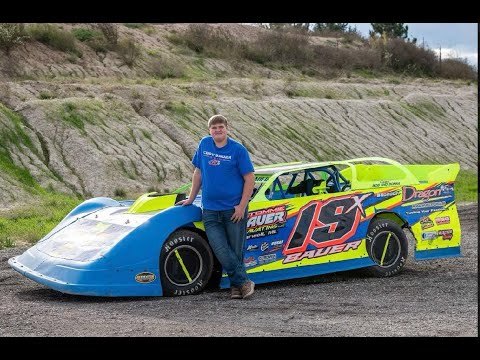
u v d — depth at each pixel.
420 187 9.55
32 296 8.13
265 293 8.18
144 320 6.58
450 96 43.25
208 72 40.19
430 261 10.62
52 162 21.84
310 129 32.09
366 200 9.16
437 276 9.31
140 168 23.06
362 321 6.50
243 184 7.85
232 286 7.86
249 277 8.35
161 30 44.28
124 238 7.79
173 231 7.99
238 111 30.36
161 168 23.50
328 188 9.44
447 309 7.03
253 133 29.14
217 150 7.80
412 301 7.55
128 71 35.38
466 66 56.09
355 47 56.41
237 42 46.03
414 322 6.38
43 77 31.08
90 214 9.11
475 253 11.30
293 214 8.66
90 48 36.28
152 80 31.83
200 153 7.93
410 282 8.86
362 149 32.94
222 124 7.77
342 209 8.98
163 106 27.69
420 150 35.75
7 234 13.77
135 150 23.83
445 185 9.74
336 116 34.66
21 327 6.24
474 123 41.28
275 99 34.09
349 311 7.05
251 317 6.77
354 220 9.05
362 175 10.08
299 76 44.75
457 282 8.78
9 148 21.48
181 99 29.09
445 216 9.70
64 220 9.27
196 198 9.23
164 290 7.93
